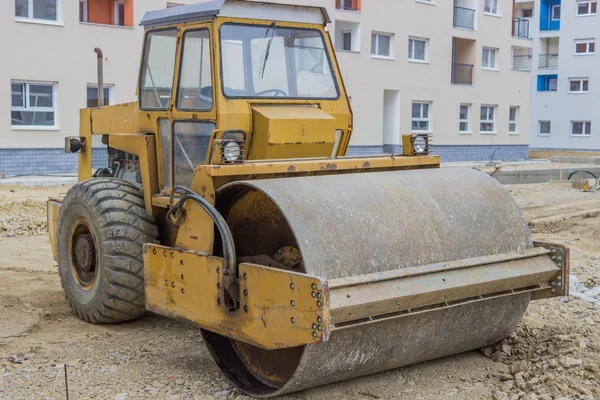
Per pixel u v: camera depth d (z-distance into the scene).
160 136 6.69
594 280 8.68
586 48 46.56
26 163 22.81
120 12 26.31
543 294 5.83
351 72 30.73
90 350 6.21
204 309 5.27
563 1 46.78
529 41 39.06
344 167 5.88
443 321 5.33
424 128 34.41
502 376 5.47
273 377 5.31
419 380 5.48
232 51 6.20
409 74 32.97
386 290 4.75
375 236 5.02
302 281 4.49
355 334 4.88
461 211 5.55
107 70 24.20
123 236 6.61
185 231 5.53
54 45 23.02
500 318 5.72
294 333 4.56
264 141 6.09
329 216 4.95
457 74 35.91
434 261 5.20
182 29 6.39
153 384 5.41
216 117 6.07
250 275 4.87
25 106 22.86
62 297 7.96
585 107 46.88
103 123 7.93
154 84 6.78
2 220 13.38
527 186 21.39
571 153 46.75
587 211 15.74
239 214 5.52
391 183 5.52
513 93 38.31
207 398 5.14
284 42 6.49
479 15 36.00
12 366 5.82
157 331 6.80
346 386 5.36
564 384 5.18
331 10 29.52
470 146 36.41
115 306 6.66
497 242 5.59
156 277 5.74
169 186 6.61
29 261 10.15
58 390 5.30
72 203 7.06
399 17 32.19
